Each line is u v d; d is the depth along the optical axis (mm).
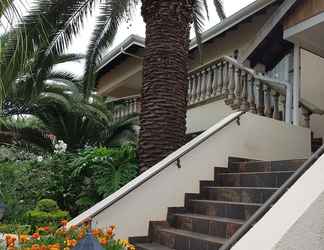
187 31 7500
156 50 7180
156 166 6156
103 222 5508
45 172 8422
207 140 6648
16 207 7160
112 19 9102
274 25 8586
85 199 7746
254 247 2582
